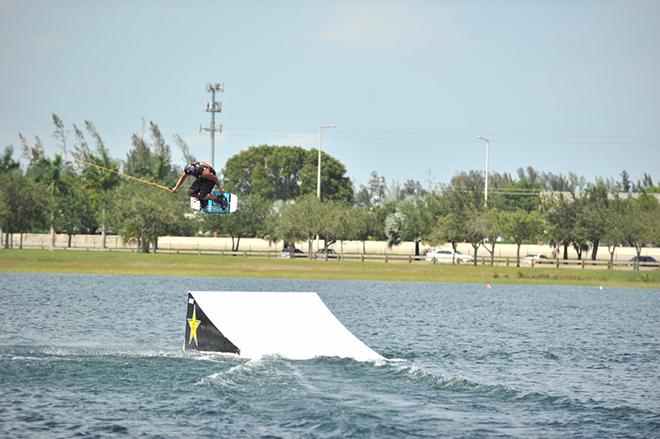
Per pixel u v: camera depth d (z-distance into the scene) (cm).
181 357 5066
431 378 4534
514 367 5397
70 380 4378
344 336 5341
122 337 6359
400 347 6225
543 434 3609
